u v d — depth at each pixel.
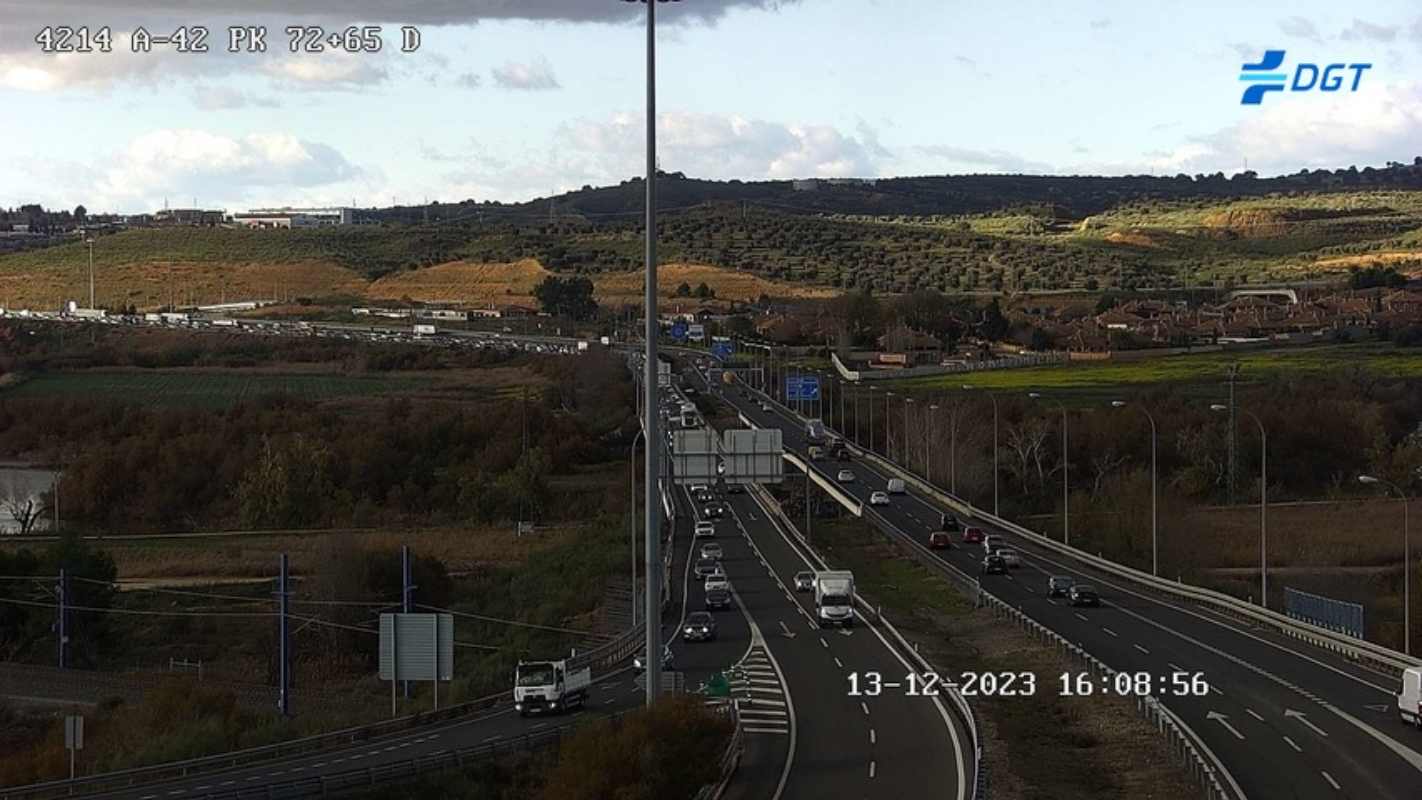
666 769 39.44
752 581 94.75
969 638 74.12
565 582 96.25
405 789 45.75
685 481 66.31
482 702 60.38
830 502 135.88
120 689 75.44
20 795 47.19
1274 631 72.31
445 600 94.44
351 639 88.06
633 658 69.19
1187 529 105.81
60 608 83.44
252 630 91.56
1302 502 125.62
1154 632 72.06
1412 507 118.88
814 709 55.19
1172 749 46.28
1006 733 50.44
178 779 49.09
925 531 117.25
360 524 127.81
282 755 52.59
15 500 142.00
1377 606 84.88
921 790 42.44
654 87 43.19
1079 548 109.69
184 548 116.06
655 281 43.31
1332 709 52.59
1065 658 64.31
